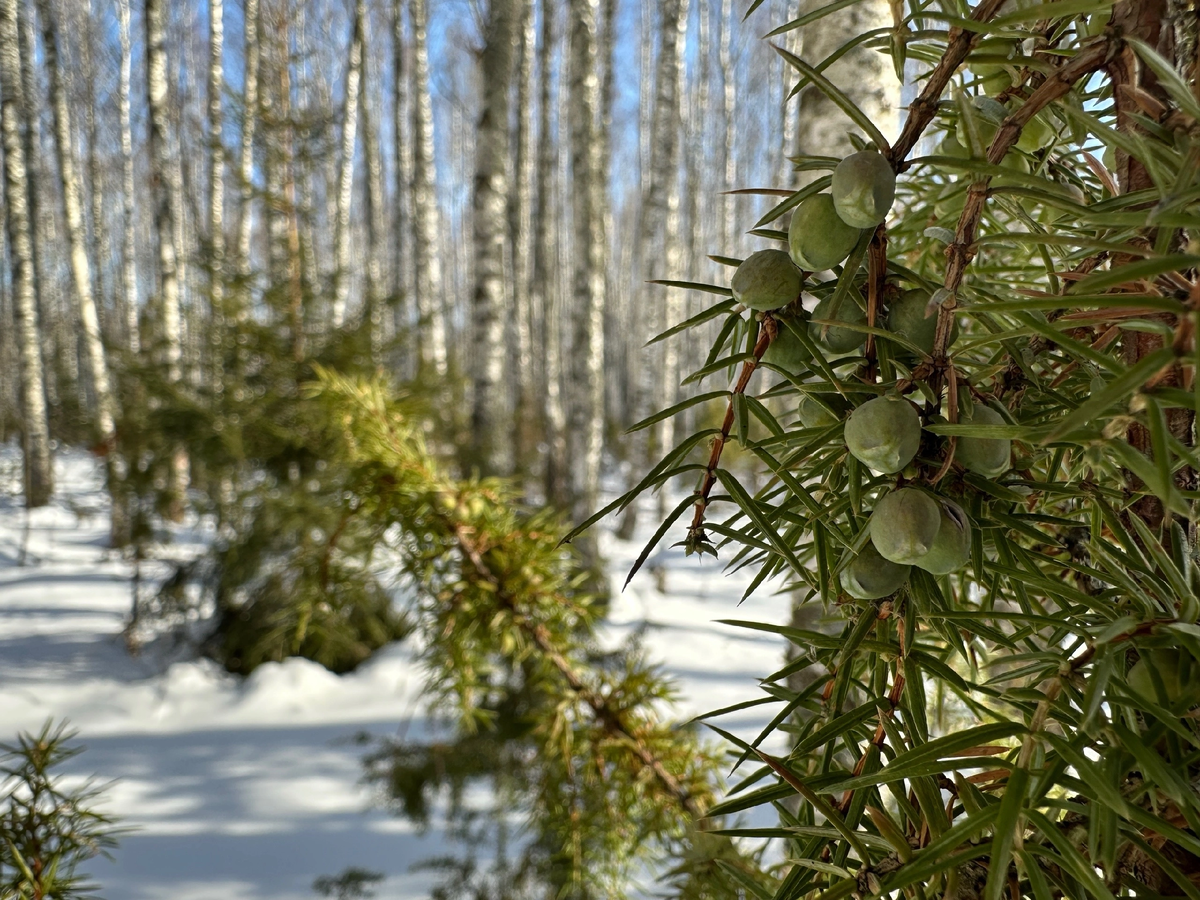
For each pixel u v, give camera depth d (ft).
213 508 4.30
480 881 2.19
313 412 3.71
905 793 0.35
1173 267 0.25
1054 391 0.39
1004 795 0.28
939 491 0.35
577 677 1.08
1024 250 0.55
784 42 14.48
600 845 1.11
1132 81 0.32
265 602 4.36
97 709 4.13
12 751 0.75
